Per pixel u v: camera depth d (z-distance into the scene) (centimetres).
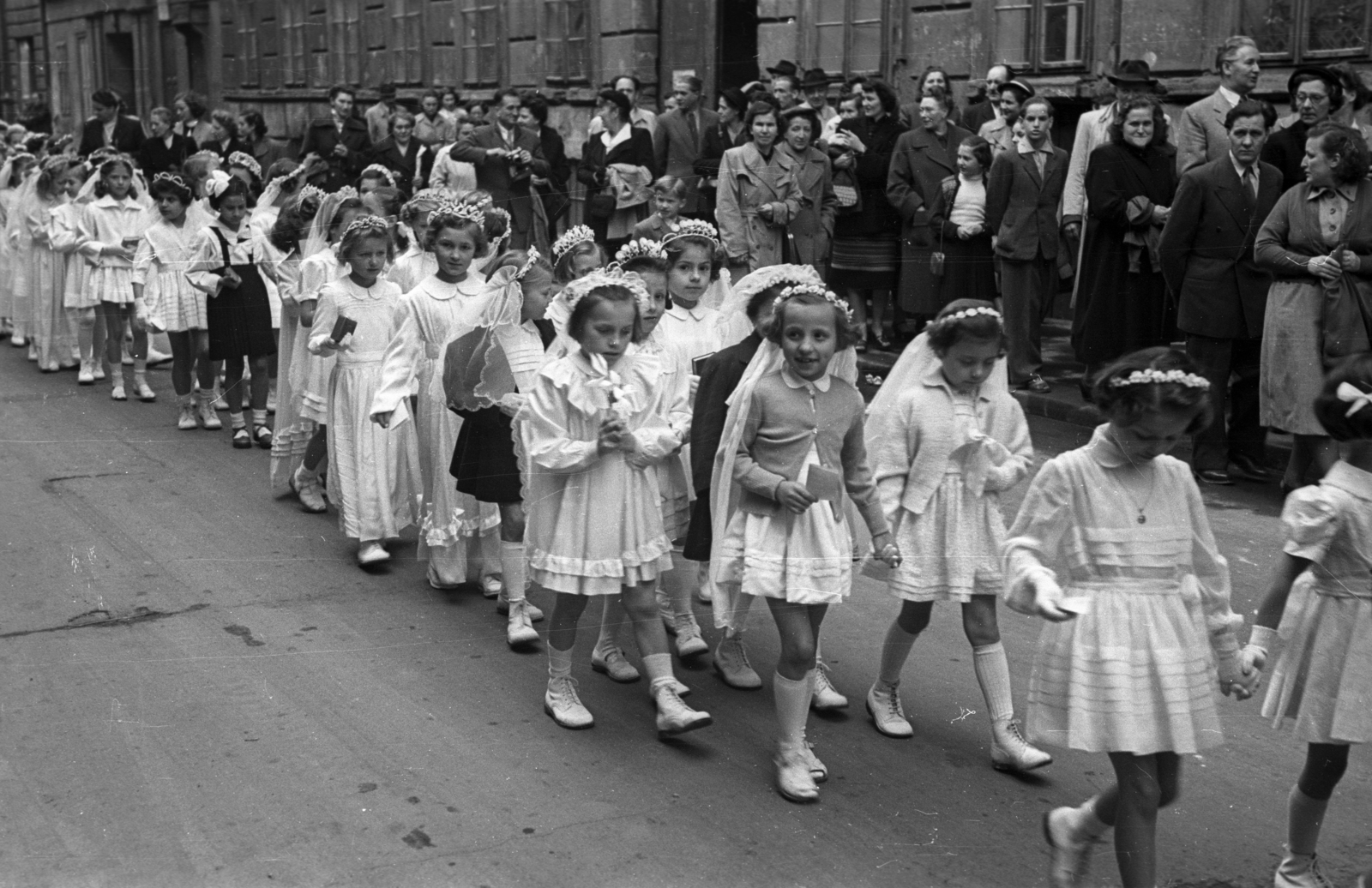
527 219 1103
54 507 732
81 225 1027
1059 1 1044
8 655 531
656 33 1261
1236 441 753
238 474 809
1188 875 384
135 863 380
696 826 407
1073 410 847
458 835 399
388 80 1371
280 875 376
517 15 1312
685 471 532
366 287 644
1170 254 735
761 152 950
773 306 441
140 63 1413
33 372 1134
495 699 499
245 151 1272
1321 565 361
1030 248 902
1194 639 357
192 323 902
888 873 382
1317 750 366
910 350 457
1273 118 816
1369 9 862
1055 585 349
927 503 446
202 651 539
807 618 427
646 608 470
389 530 644
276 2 1379
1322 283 685
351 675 517
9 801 415
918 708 495
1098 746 349
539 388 462
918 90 1123
